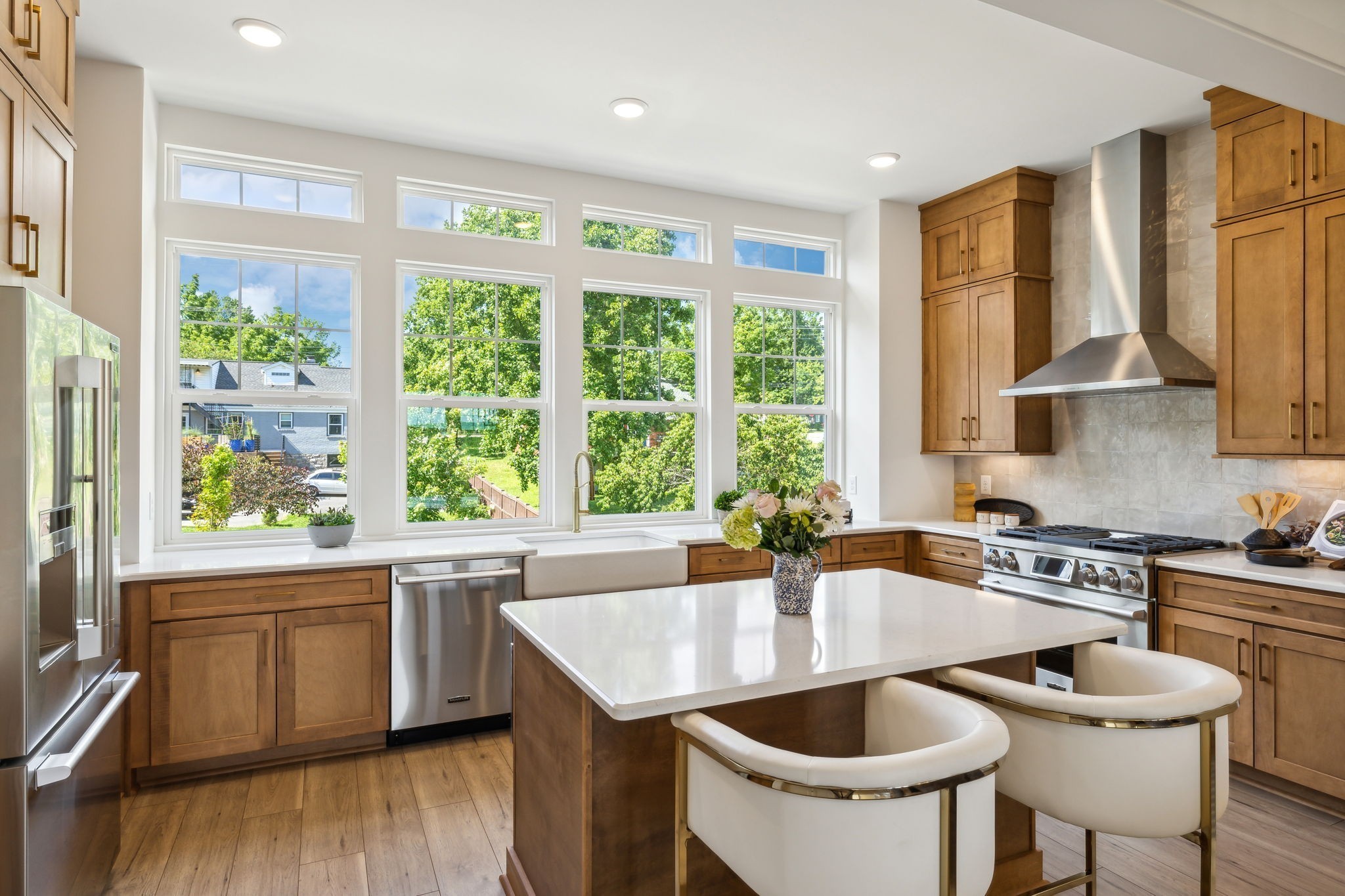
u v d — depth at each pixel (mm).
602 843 1694
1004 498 4516
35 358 1724
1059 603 3420
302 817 2602
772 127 3531
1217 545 3279
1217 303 3172
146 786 2820
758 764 1313
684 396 4512
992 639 1882
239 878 2234
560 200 4070
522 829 2145
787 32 2693
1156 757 1548
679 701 1474
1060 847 2424
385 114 3383
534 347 4094
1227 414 3125
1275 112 2961
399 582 3133
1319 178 2830
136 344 2951
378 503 3654
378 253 3664
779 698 1881
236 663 2875
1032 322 4141
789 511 2123
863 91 3154
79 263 2879
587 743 1676
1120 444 3877
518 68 2963
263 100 3246
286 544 3510
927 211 4656
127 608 2738
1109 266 3678
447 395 3895
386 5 2533
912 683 1648
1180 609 2988
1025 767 1681
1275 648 2688
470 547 3426
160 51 2848
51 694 1800
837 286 4875
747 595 2412
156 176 3268
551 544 3963
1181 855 2365
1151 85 3100
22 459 1669
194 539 3385
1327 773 2549
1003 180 4141
